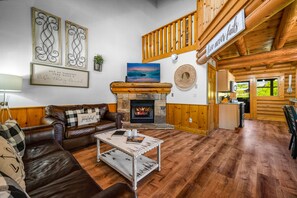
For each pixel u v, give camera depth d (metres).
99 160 2.22
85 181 1.11
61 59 3.26
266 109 6.00
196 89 3.84
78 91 3.60
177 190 1.59
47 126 2.05
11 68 2.63
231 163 2.18
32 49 2.85
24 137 1.69
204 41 3.09
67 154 1.57
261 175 1.86
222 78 4.68
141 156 2.24
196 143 3.04
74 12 3.51
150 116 4.61
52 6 3.13
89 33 3.82
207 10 2.89
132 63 4.53
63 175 1.19
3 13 2.54
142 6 5.34
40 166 1.32
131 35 4.95
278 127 4.57
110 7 4.32
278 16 2.42
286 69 5.52
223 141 3.18
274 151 2.63
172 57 4.23
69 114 2.88
